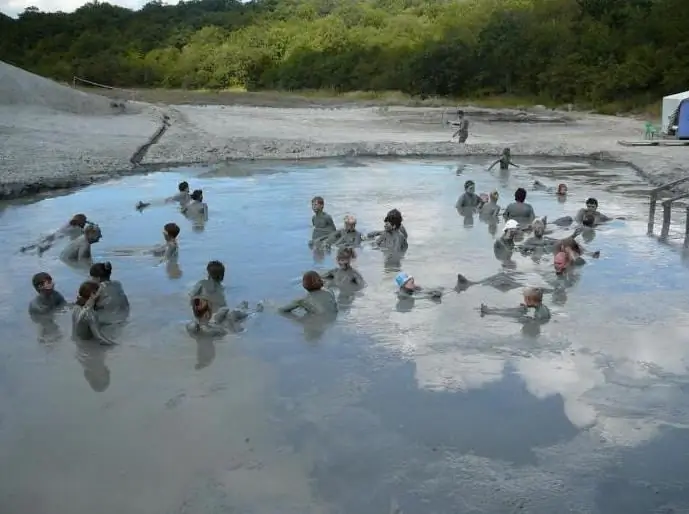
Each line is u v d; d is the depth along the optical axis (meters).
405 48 70.50
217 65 77.62
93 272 8.41
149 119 34.22
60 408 6.11
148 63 80.75
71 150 22.45
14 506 4.73
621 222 13.78
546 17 61.53
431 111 48.41
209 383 6.61
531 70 57.44
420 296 9.15
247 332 7.90
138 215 14.35
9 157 20.53
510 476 5.10
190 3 103.94
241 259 10.95
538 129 34.69
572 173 20.80
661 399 6.29
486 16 68.94
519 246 11.68
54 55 87.56
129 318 8.31
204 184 18.31
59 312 8.52
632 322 8.20
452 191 17.38
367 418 5.95
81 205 15.45
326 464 5.25
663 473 5.15
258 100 57.81
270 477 5.08
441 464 5.25
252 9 99.31
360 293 9.34
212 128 31.91
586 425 5.83
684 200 16.14
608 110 47.25
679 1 51.41
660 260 10.94
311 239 12.23
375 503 4.79
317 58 74.00
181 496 4.85
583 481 5.04
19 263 10.75
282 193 16.94
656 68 47.75
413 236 12.63
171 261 10.81
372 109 49.91
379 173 20.38
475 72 61.22
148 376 6.77
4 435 5.64
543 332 7.88
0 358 7.19
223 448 5.46
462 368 6.94
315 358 7.20
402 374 6.81
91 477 5.07
